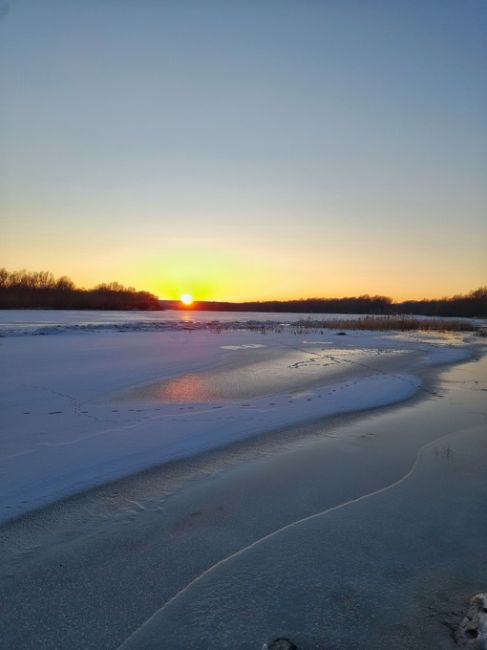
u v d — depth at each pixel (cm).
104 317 4000
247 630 247
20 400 748
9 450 514
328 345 1839
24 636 243
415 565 306
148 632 246
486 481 451
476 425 657
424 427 647
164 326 2709
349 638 240
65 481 438
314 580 290
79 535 347
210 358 1338
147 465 487
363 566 305
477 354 1611
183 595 277
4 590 281
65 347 1532
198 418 671
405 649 232
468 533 348
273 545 332
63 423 624
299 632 245
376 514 380
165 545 334
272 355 1450
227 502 407
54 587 285
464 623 244
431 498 412
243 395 840
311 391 884
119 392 835
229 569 303
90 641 240
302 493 427
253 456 527
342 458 521
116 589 283
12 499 399
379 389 904
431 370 1192
